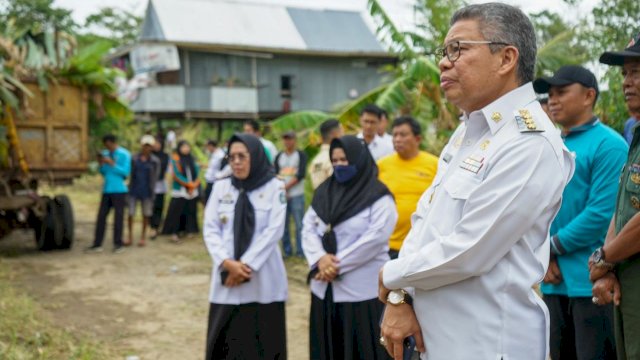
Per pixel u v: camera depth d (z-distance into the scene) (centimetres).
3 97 782
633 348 228
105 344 519
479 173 188
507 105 192
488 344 186
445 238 185
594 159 305
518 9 196
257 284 393
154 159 1007
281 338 400
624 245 224
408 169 458
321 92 2514
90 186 1978
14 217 923
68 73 872
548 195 182
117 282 747
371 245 364
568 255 310
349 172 378
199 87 2316
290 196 864
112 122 1106
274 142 1191
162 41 2202
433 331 194
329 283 372
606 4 572
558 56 682
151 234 1120
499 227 178
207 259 888
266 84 2431
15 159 852
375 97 823
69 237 934
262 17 2458
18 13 1706
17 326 535
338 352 373
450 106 809
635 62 243
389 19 806
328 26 2519
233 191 409
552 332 326
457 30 195
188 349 514
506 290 187
